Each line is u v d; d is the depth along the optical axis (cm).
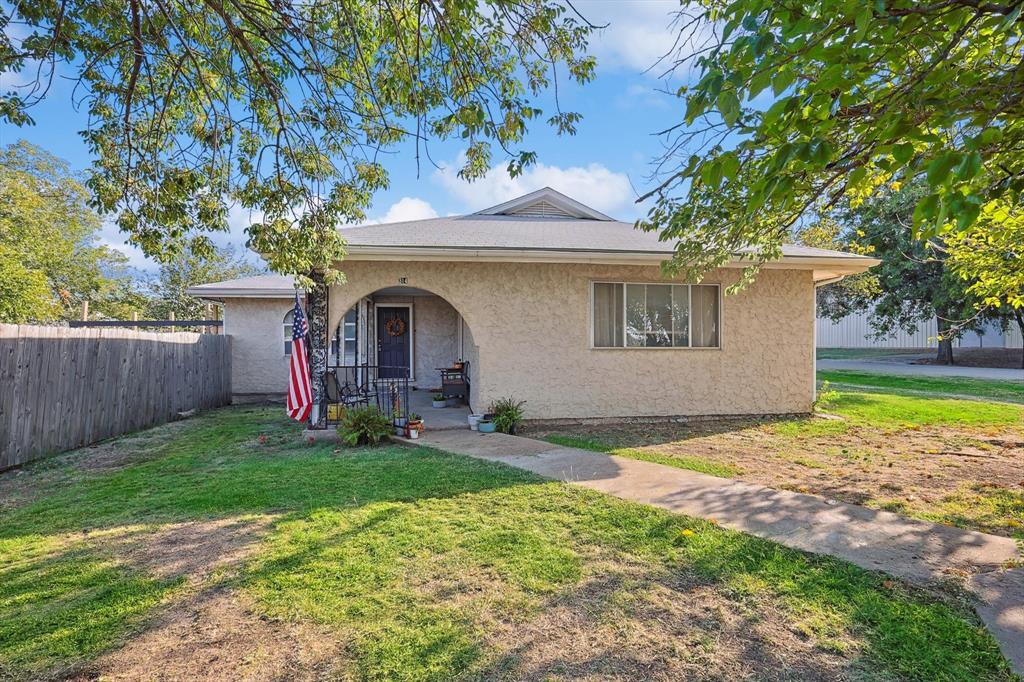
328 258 682
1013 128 270
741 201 501
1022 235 668
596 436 895
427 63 539
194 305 3459
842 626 297
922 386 1593
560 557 390
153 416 1085
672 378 1030
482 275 975
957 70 256
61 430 822
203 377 1322
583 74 542
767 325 1059
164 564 391
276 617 317
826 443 830
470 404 1114
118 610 325
